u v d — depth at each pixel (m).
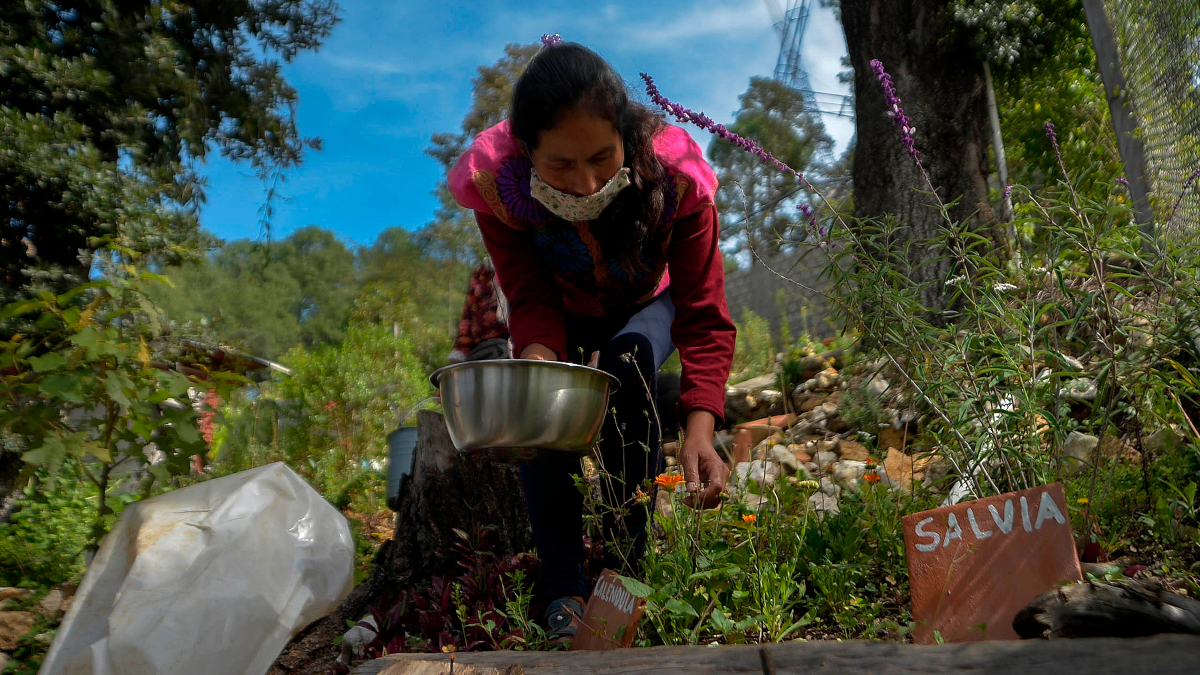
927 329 2.39
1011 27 6.89
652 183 2.06
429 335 18.00
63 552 4.97
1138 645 1.34
